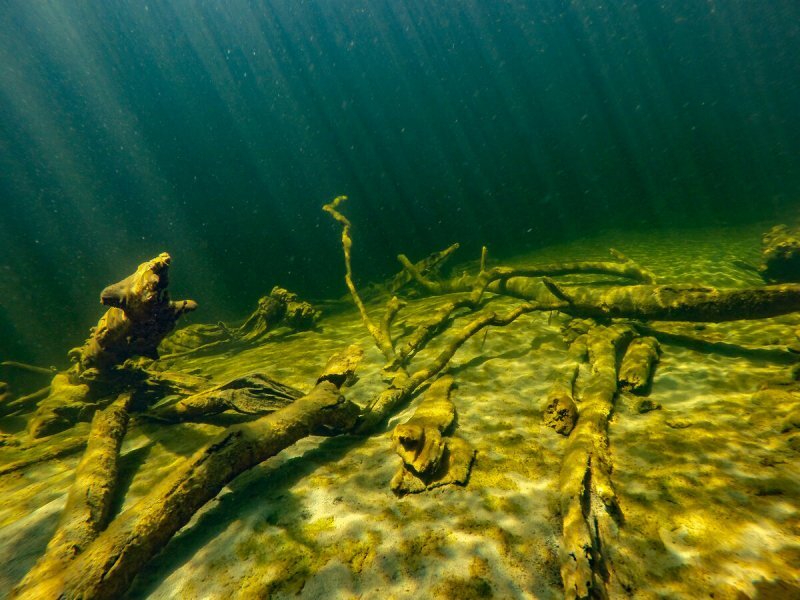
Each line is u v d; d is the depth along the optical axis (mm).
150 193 39562
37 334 16344
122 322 4492
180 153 41719
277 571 2387
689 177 38906
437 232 31438
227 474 2922
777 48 57031
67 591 2139
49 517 3129
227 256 30047
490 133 78375
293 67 56312
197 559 2561
